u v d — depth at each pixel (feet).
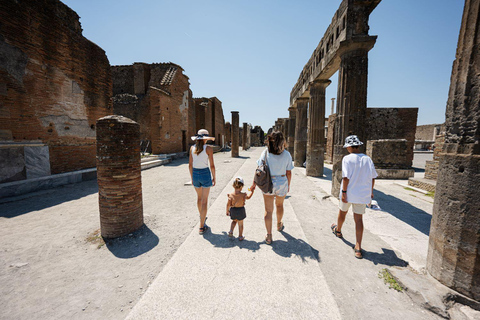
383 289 7.41
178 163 46.16
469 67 6.59
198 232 11.57
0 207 16.21
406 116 41.47
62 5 24.32
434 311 6.40
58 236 11.31
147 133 61.72
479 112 6.39
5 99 18.95
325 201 18.35
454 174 6.97
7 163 18.90
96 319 6.02
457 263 6.85
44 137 22.57
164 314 6.01
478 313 6.31
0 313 6.20
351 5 18.13
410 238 11.42
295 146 43.34
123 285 7.50
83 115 27.55
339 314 6.12
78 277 7.95
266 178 9.71
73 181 24.99
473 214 6.51
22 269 8.42
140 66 64.18
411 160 41.83
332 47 22.13
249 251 9.55
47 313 6.23
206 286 7.21
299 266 8.45
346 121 18.98
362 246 10.45
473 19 6.49
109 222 10.98
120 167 10.87
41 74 22.12
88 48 28.27
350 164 9.70
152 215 14.35
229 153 82.43
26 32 20.51
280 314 6.06
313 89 31.12
